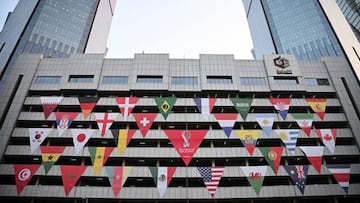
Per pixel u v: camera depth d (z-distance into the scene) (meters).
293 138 44.34
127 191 38.94
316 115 47.41
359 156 43.31
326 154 43.03
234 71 51.12
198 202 39.91
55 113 45.62
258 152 42.81
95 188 39.12
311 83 51.56
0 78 61.16
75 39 79.62
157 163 42.34
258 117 46.31
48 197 38.28
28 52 70.94
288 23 85.81
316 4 86.19
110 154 41.78
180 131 44.22
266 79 51.22
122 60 52.53
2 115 45.06
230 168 41.38
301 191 39.66
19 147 42.16
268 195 39.34
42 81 49.84
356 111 47.97
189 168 41.16
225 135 44.28
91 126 45.47
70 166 40.50
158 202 39.94
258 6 97.00
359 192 39.78
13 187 38.59
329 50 76.38
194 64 52.28
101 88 48.75
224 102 47.62
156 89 48.44
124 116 45.44
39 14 78.69
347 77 52.06
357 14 77.88
